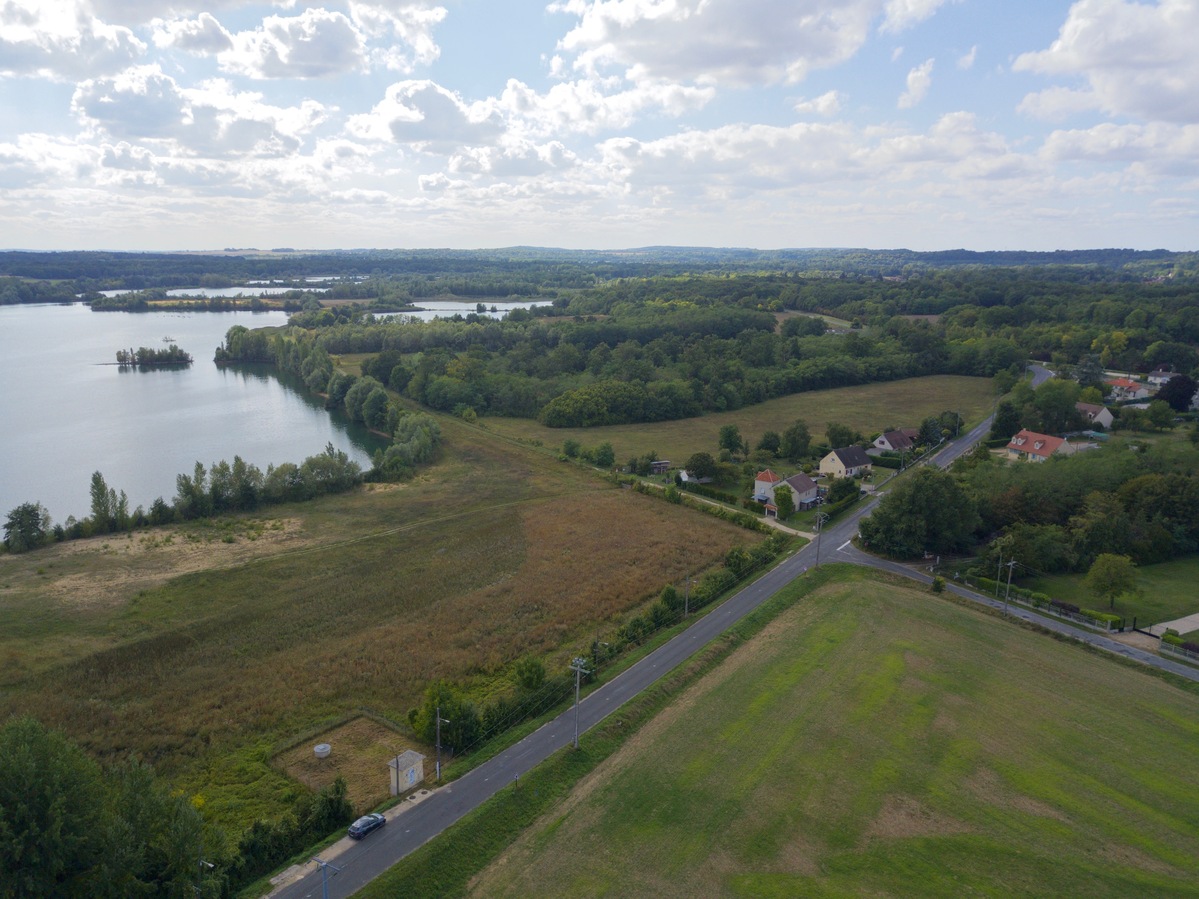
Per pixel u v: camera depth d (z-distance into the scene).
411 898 44.50
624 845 48.78
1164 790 55.38
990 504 103.50
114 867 40.34
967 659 73.12
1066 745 60.28
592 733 60.06
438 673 70.00
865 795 53.88
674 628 78.88
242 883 45.12
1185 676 70.75
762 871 46.84
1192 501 101.44
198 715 63.00
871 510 118.12
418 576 92.50
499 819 50.66
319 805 49.38
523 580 91.38
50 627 78.69
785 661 72.25
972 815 52.28
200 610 82.88
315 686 67.38
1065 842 50.00
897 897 45.19
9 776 40.25
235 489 119.06
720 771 56.06
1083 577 92.81
